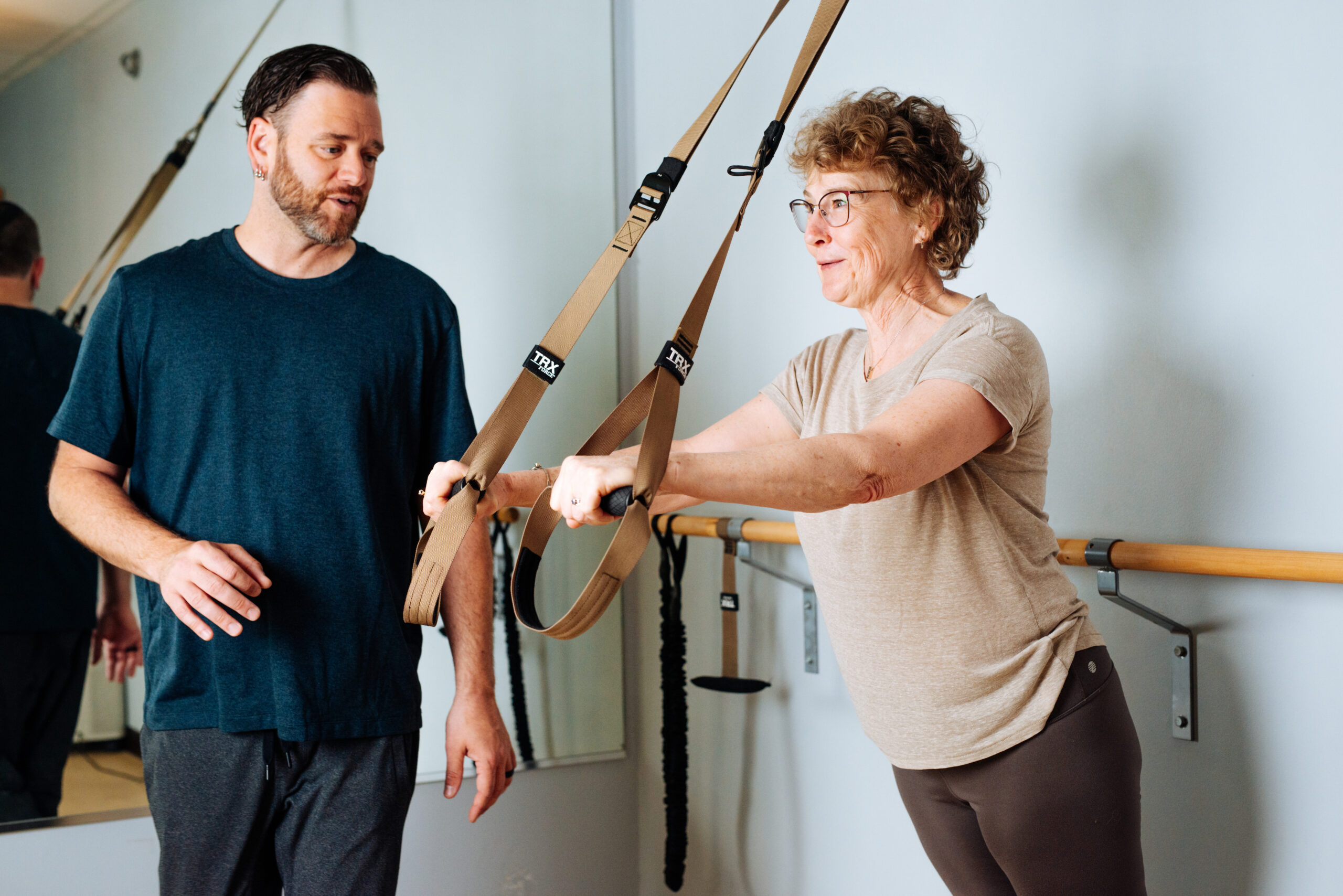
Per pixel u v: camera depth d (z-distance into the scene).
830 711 1.63
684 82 2.00
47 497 1.63
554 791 2.06
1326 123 1.01
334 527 1.13
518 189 2.06
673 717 1.76
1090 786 0.93
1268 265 1.06
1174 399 1.15
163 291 1.12
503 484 0.89
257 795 1.10
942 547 0.95
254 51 1.83
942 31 1.43
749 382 1.82
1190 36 1.13
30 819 1.60
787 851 1.73
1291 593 1.04
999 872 1.05
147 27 1.74
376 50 1.93
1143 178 1.17
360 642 1.13
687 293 2.00
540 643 2.07
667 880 1.77
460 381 1.27
